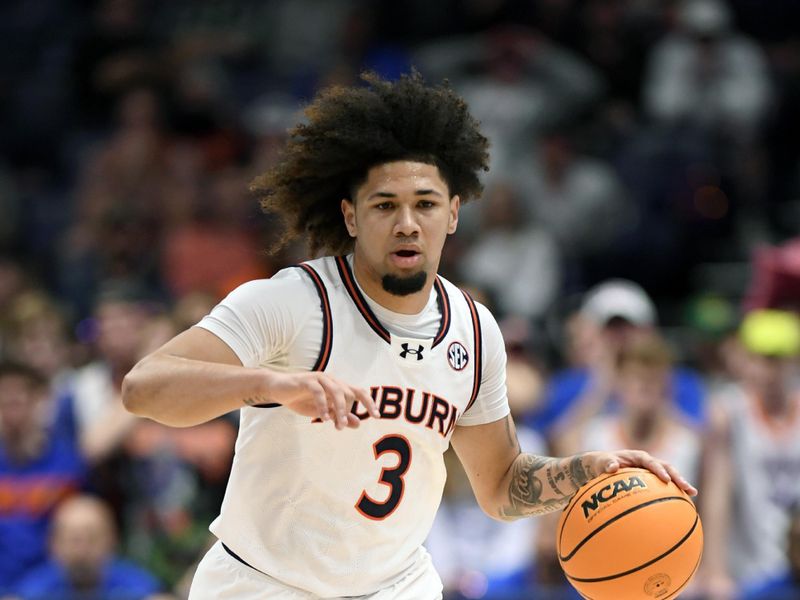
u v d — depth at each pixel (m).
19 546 23.78
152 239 35.88
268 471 12.77
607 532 12.91
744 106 39.66
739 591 23.58
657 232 36.62
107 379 25.98
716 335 31.86
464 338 13.30
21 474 24.14
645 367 24.09
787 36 43.16
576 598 21.61
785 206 39.53
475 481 14.44
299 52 43.56
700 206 37.44
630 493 13.01
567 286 35.25
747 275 35.91
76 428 25.28
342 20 43.56
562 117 39.16
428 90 13.00
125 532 24.36
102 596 22.17
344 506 12.82
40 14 45.41
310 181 13.23
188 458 24.84
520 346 26.52
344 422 10.80
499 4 41.69
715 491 24.67
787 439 25.33
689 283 36.75
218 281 34.78
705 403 25.69
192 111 39.91
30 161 41.72
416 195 12.59
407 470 12.92
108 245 35.47
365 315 12.73
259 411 12.73
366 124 12.75
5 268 35.00
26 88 43.12
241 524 13.02
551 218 36.00
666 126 39.28
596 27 41.25
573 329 28.91
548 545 23.30
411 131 12.73
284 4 44.34
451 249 34.19
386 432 12.71
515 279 33.56
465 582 22.86
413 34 42.94
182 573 23.75
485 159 13.44
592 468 13.37
